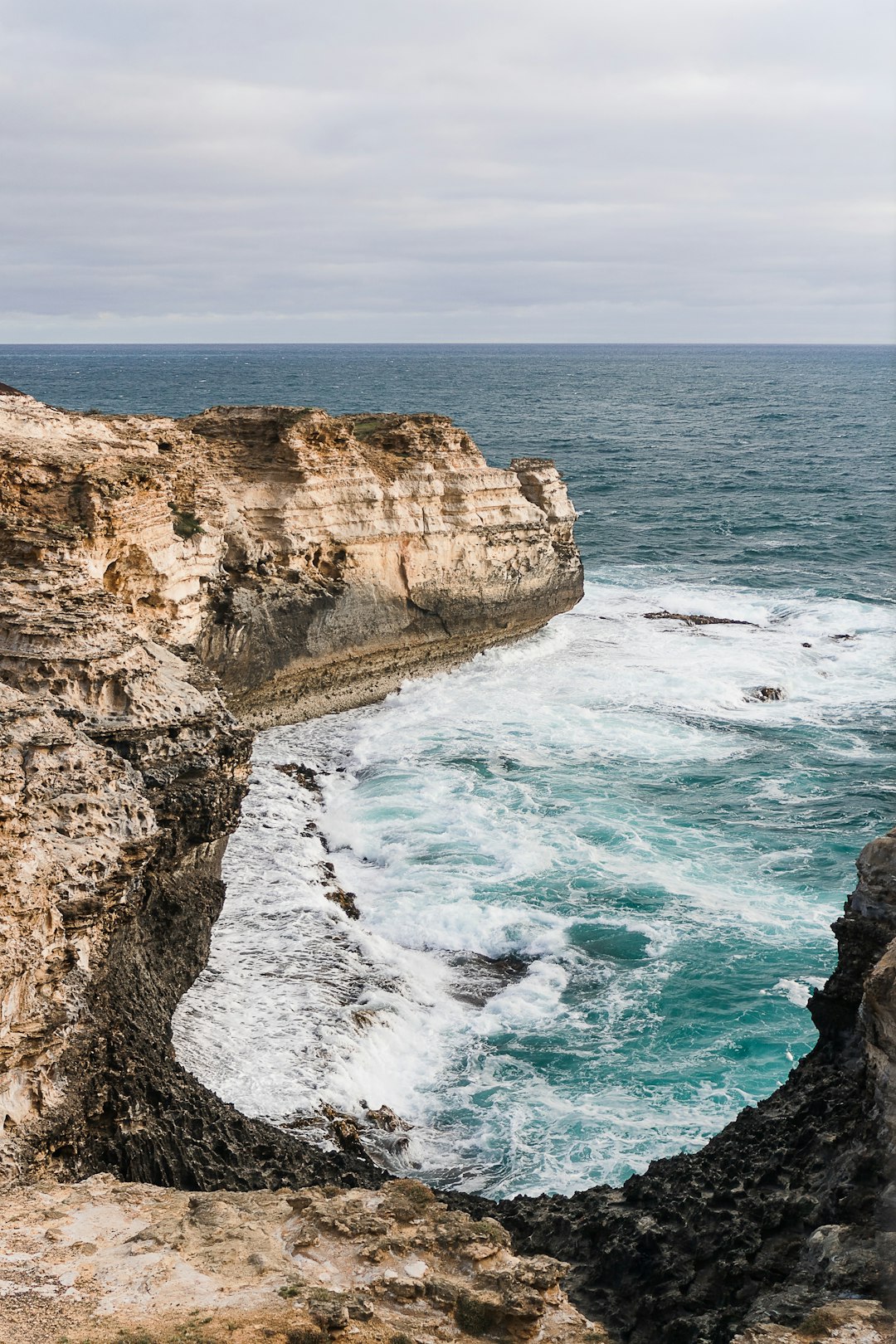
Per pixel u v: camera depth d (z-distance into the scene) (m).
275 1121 22.95
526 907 31.94
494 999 28.22
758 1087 24.98
